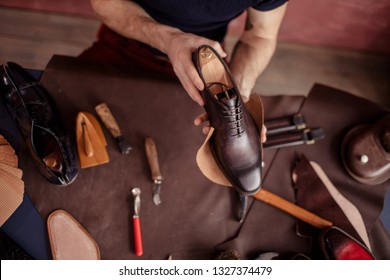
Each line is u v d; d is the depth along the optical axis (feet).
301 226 2.88
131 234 2.76
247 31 3.59
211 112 2.37
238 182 2.59
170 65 3.73
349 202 2.96
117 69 3.21
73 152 2.91
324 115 3.23
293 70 6.60
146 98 3.16
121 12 3.30
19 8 6.13
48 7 6.11
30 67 5.83
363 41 6.48
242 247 2.80
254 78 3.36
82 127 2.90
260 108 2.60
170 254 2.74
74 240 2.68
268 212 2.91
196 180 2.96
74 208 2.77
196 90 2.57
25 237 2.65
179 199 2.89
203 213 2.87
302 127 3.14
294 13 6.04
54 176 2.64
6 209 2.62
